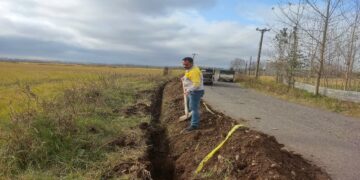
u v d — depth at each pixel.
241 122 12.74
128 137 8.73
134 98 16.16
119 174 6.36
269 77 59.50
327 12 23.86
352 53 26.56
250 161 6.64
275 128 11.84
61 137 7.34
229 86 36.81
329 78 30.77
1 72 50.16
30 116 7.84
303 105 20.28
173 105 14.44
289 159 7.30
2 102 13.97
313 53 25.84
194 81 9.67
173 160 8.29
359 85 28.20
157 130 10.93
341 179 6.83
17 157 6.57
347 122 14.12
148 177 6.53
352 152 8.94
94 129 8.65
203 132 9.17
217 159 7.10
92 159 7.06
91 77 24.83
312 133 11.23
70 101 11.09
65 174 6.31
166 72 48.91
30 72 52.03
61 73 48.91
